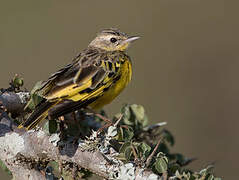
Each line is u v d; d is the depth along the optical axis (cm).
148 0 1853
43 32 1777
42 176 657
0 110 666
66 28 1797
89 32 1789
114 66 859
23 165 653
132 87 1733
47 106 679
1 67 1708
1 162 712
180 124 1689
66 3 1822
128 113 820
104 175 604
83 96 778
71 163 641
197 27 1823
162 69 1767
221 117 1698
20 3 1772
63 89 751
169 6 1862
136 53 1795
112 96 859
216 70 1764
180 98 1727
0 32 1758
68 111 718
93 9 1830
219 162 1639
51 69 1723
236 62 1773
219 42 1784
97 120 866
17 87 746
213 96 1733
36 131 653
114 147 692
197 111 1716
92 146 617
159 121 1700
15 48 1739
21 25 1767
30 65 1733
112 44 987
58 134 638
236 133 1683
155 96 1722
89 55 867
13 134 654
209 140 1670
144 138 819
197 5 1855
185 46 1794
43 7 1809
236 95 1722
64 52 1758
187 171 644
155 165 614
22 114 732
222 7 1828
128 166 587
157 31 1825
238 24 1844
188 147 1666
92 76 816
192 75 1759
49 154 636
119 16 1842
